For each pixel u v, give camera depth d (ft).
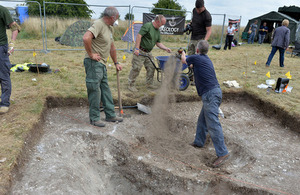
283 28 27.91
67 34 39.34
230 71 26.63
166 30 36.32
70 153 12.06
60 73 21.91
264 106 18.40
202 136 13.52
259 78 23.90
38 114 13.99
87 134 13.34
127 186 11.36
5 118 13.34
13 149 10.49
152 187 11.03
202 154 13.06
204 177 11.03
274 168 11.61
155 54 36.42
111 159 12.48
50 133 13.14
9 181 8.92
